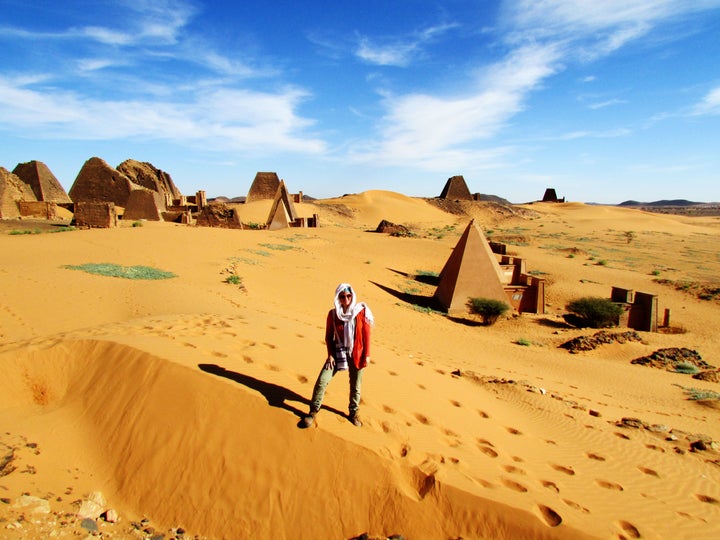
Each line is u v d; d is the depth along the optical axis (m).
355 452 4.52
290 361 6.42
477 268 29.84
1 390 5.58
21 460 4.48
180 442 4.73
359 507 4.20
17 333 9.66
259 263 30.94
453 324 25.59
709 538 4.48
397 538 3.99
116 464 4.73
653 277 43.03
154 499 4.39
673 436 8.18
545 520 4.10
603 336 22.06
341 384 6.07
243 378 5.43
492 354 18.12
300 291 25.16
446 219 110.06
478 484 4.44
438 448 5.04
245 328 7.82
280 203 61.25
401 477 4.41
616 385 14.56
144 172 85.06
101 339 6.29
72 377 5.93
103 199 69.88
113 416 5.18
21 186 57.75
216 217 54.81
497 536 3.96
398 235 64.12
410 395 6.50
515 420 7.56
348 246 48.75
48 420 5.24
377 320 21.78
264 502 4.25
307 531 4.09
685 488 5.75
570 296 35.47
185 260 26.55
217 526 4.16
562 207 151.88
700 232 98.94
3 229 39.19
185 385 5.20
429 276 38.69
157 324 7.67
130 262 23.42
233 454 4.57
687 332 27.31
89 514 4.13
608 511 4.61
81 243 28.44
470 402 7.52
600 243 72.94
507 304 27.27
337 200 124.56
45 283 14.97
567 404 9.56
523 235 79.50
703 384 15.79
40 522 3.84
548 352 20.05
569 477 5.36
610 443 7.25
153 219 57.78
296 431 4.69
